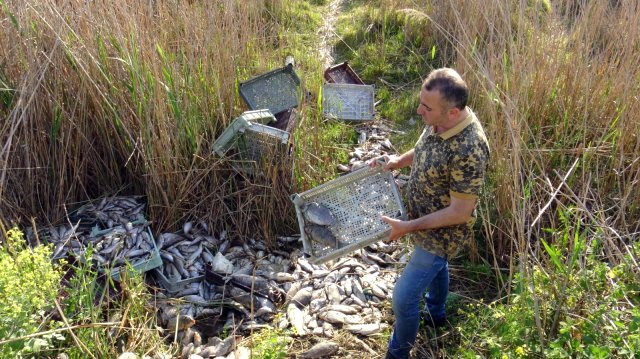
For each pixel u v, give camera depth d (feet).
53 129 13.64
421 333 11.52
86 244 12.60
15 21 13.12
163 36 15.01
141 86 13.37
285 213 14.17
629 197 13.70
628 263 10.00
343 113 18.67
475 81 16.70
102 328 10.17
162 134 13.42
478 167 8.50
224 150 13.93
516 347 9.48
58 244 12.56
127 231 12.94
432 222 8.87
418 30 23.35
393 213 10.97
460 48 17.70
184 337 11.20
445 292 10.87
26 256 9.34
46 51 13.64
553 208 13.60
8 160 13.25
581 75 15.29
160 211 13.85
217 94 14.35
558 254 10.09
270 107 15.78
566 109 15.61
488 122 14.85
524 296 9.90
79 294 10.32
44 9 13.38
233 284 12.41
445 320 11.54
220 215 14.03
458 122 8.56
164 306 11.81
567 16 16.17
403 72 21.94
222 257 13.04
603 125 15.29
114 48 13.92
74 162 13.91
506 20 14.44
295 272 13.10
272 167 14.02
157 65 13.84
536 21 15.07
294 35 21.65
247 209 14.12
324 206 11.14
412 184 9.53
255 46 17.67
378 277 13.06
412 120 19.49
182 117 13.92
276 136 13.65
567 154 14.85
